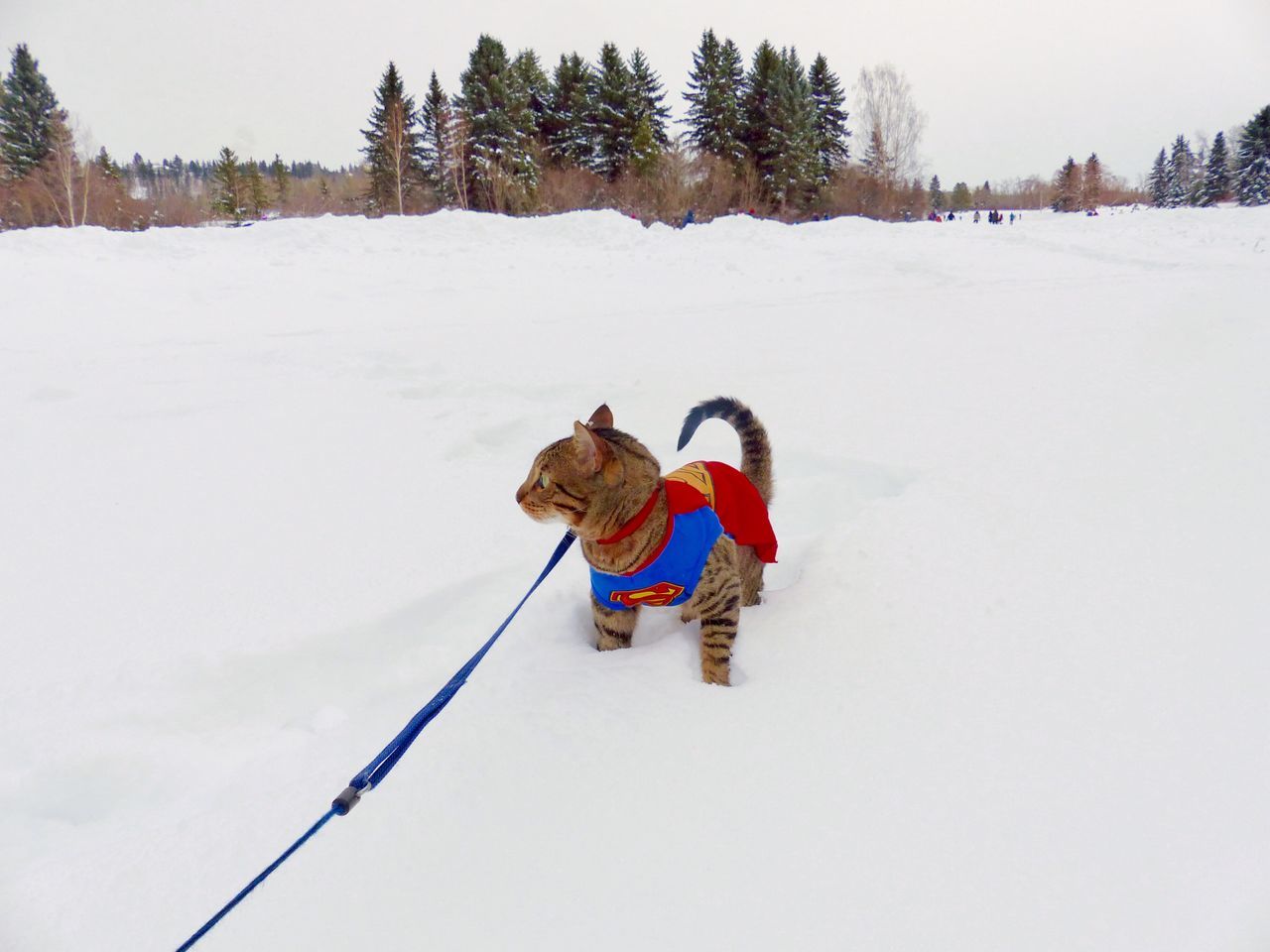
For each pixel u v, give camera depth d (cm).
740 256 1716
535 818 243
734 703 294
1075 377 698
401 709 308
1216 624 320
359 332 998
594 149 4681
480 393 734
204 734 316
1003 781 247
